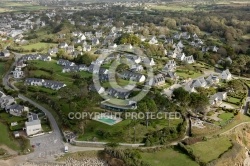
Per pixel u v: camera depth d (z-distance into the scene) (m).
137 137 168.00
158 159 152.88
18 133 173.38
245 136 185.38
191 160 152.50
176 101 199.25
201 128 180.00
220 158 153.88
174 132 171.12
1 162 150.12
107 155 155.62
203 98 195.62
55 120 193.00
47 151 159.12
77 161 153.62
